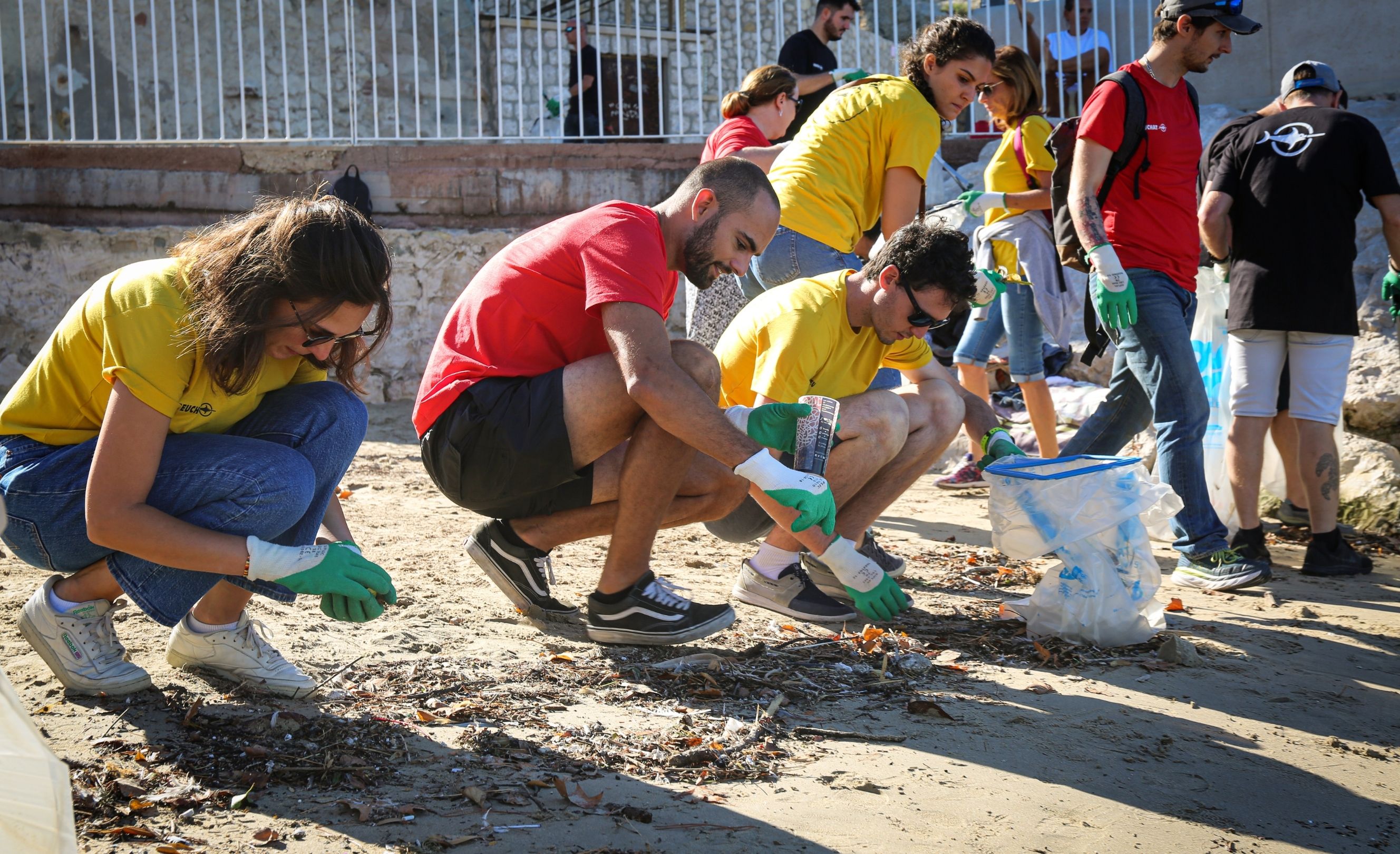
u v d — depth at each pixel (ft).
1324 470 13.80
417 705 8.08
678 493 10.17
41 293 27.45
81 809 6.25
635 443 9.17
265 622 9.87
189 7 36.60
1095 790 7.28
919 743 7.88
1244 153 14.08
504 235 27.78
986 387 18.53
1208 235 14.15
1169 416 13.34
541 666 9.09
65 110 35.32
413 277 27.30
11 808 4.46
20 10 29.19
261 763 6.95
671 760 7.34
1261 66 27.45
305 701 8.05
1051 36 29.63
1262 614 11.94
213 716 7.63
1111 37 29.58
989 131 30.55
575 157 28.53
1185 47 13.34
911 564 13.55
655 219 9.18
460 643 9.61
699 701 8.50
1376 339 19.22
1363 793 7.49
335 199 7.09
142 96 36.22
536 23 40.98
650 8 42.63
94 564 7.71
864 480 10.63
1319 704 9.16
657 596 9.70
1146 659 10.06
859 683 9.07
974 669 9.62
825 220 13.41
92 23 32.42
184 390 7.08
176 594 7.38
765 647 9.84
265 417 7.93
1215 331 15.75
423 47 40.11
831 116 13.57
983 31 13.76
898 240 10.39
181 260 7.20
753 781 7.13
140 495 6.92
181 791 6.51
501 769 7.06
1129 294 13.20
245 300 6.80
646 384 8.38
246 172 28.07
